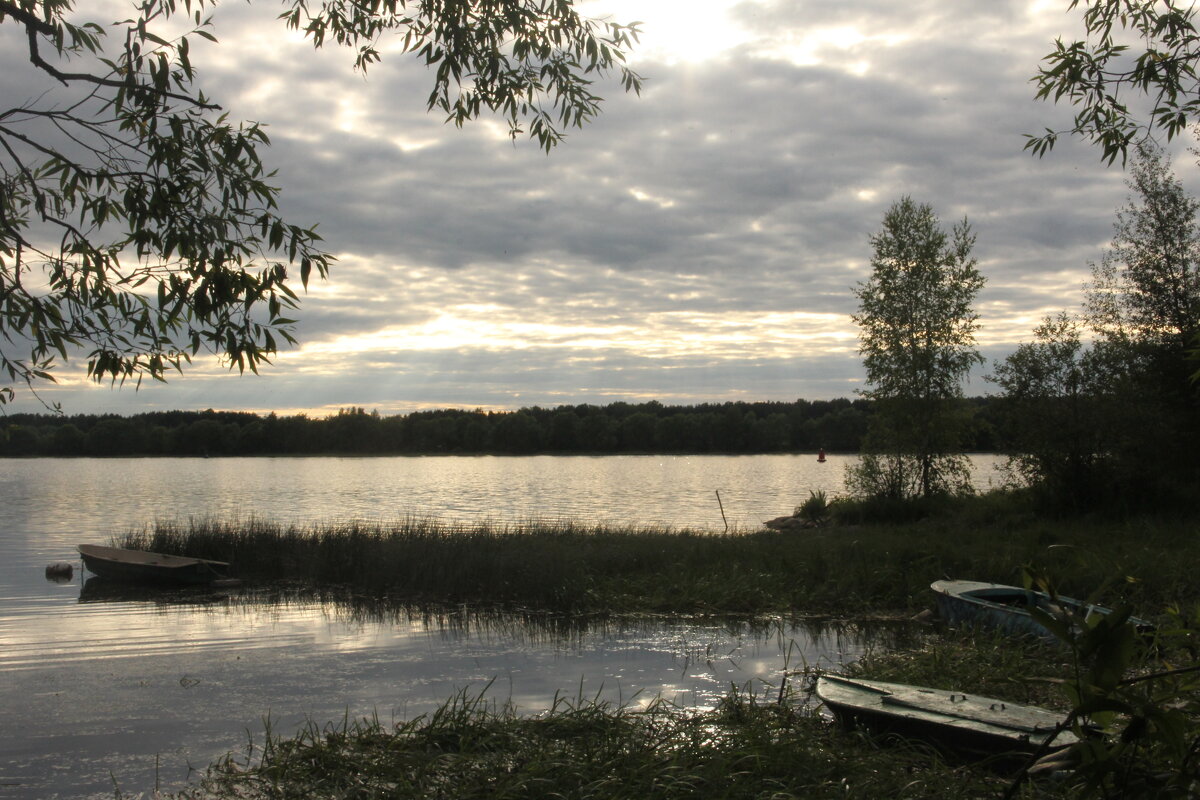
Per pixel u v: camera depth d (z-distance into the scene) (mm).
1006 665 8875
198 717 8117
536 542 17922
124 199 4516
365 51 6531
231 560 17938
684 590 14250
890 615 13078
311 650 10977
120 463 89438
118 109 4578
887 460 25438
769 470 75375
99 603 14594
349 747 6984
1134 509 20062
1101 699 2580
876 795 5770
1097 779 2627
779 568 15328
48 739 7508
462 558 16047
